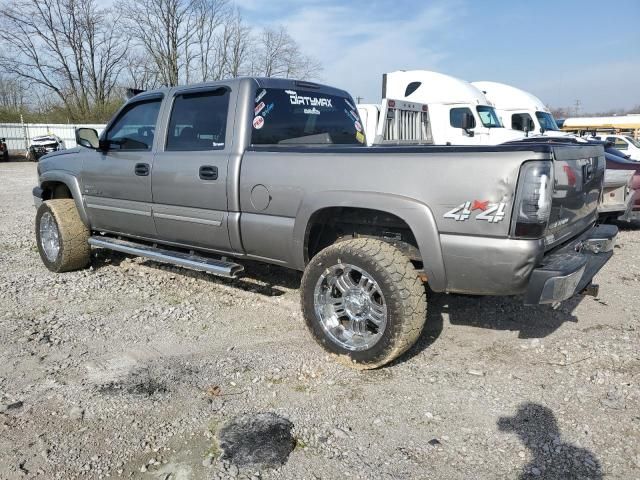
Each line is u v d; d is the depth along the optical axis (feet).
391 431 9.56
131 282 18.17
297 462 8.73
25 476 8.41
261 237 13.39
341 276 11.98
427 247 10.78
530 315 15.06
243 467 8.60
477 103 43.09
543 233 10.02
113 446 9.15
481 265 10.32
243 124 13.87
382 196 11.15
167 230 15.80
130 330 14.08
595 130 103.76
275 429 9.62
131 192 16.52
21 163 87.56
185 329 14.16
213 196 14.15
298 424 9.78
